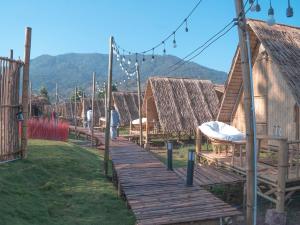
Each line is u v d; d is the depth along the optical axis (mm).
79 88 67750
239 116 18719
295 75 13719
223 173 13398
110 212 10297
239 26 7801
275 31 15836
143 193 10602
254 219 7781
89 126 32281
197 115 26516
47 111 47062
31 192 10617
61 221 9180
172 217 8500
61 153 15914
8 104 12617
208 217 8523
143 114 30000
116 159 16375
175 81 28047
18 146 13328
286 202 11953
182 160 20234
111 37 15344
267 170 12656
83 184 12742
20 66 13391
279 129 16094
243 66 7805
